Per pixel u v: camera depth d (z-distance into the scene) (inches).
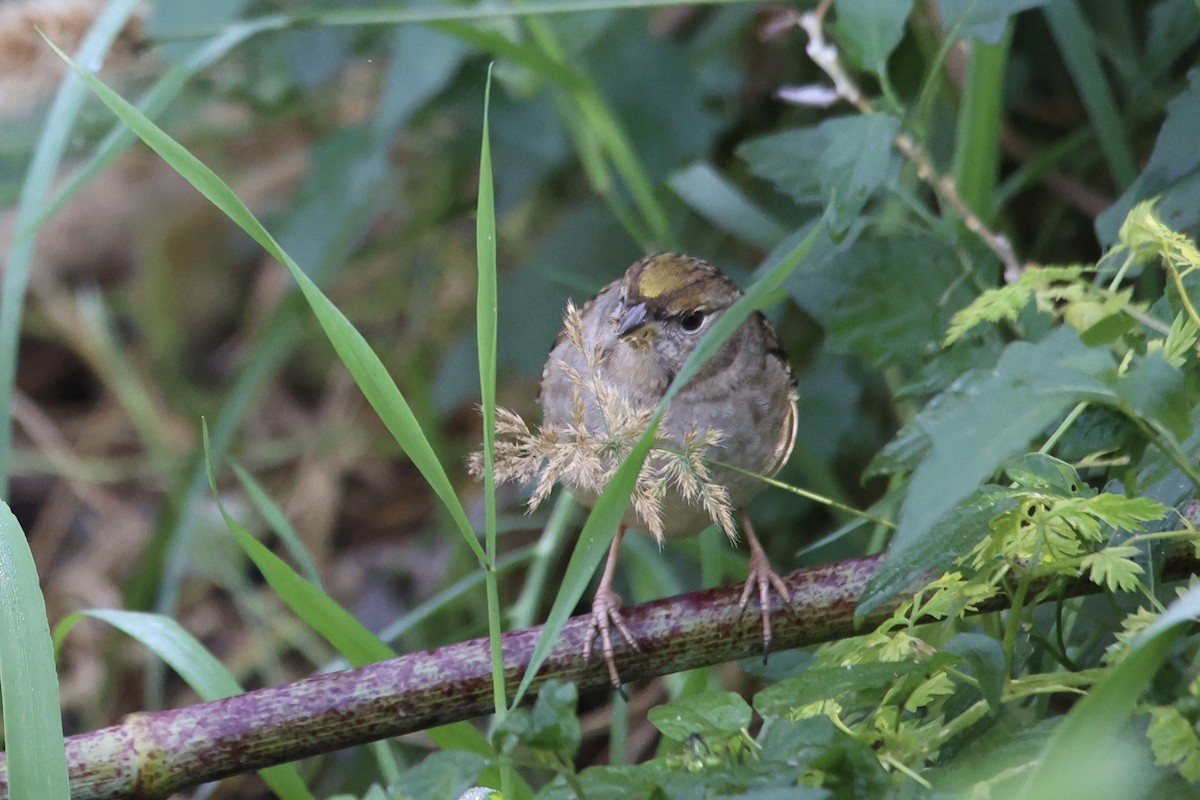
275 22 312.2
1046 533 181.5
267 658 464.8
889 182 268.4
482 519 416.2
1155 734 159.3
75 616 245.8
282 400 555.8
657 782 167.0
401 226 512.7
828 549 374.0
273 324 408.8
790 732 168.2
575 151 430.6
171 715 220.7
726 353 293.1
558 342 310.2
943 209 284.0
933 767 181.6
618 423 208.8
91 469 517.7
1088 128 345.4
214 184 197.6
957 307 260.1
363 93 465.1
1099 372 151.3
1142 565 195.0
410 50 365.4
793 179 273.0
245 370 407.8
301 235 393.7
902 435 188.1
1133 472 192.9
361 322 532.1
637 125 386.0
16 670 196.5
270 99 445.1
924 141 271.7
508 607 424.2
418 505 515.2
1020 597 182.1
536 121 387.9
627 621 235.1
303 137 537.3
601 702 411.5
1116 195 377.1
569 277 400.2
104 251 585.9
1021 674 208.4
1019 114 405.7
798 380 358.6
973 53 292.8
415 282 516.7
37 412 557.6
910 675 179.9
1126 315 179.3
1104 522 191.2
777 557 392.2
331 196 394.3
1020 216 404.8
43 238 578.2
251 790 428.1
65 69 356.5
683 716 174.2
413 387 440.1
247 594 448.1
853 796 163.9
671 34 442.0
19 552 204.5
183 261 591.8
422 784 167.6
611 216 421.1
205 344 594.6
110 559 518.9
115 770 216.1
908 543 153.0
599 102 345.4
